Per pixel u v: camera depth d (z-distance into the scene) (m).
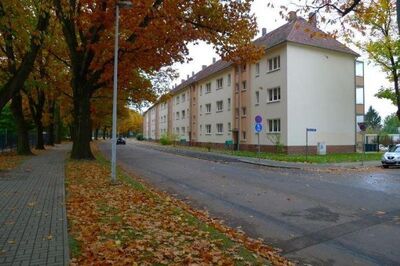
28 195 10.35
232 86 45.16
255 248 6.34
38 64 26.64
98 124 63.50
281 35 36.62
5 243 5.89
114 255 5.41
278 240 7.16
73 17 18.78
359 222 8.52
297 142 34.94
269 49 36.66
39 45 16.16
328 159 28.09
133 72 24.59
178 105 69.31
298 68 35.25
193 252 5.69
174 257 5.48
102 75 21.91
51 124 44.94
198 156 32.09
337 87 37.59
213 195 12.16
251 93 40.59
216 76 50.00
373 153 37.38
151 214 8.27
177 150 43.59
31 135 43.28
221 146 48.62
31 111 36.06
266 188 13.61
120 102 40.88
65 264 4.98
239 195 12.13
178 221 7.73
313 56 36.16
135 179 15.37
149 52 19.98
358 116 45.28
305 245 6.83
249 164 24.73
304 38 35.62
